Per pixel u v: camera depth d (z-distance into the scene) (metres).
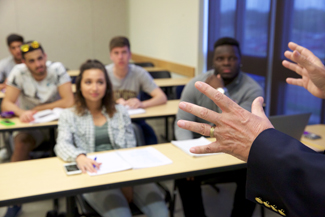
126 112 2.03
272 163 0.46
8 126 2.24
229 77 2.09
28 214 2.29
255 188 0.50
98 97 1.89
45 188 1.34
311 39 3.05
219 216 2.32
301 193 0.44
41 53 2.46
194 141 1.92
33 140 2.54
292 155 0.45
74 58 6.14
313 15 3.00
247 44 3.79
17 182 1.40
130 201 1.77
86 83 1.88
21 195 1.27
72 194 1.34
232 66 2.06
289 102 3.40
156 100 2.91
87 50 6.20
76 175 1.47
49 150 2.66
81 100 1.94
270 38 3.48
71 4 5.89
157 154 1.73
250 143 0.50
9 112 2.48
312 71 0.61
